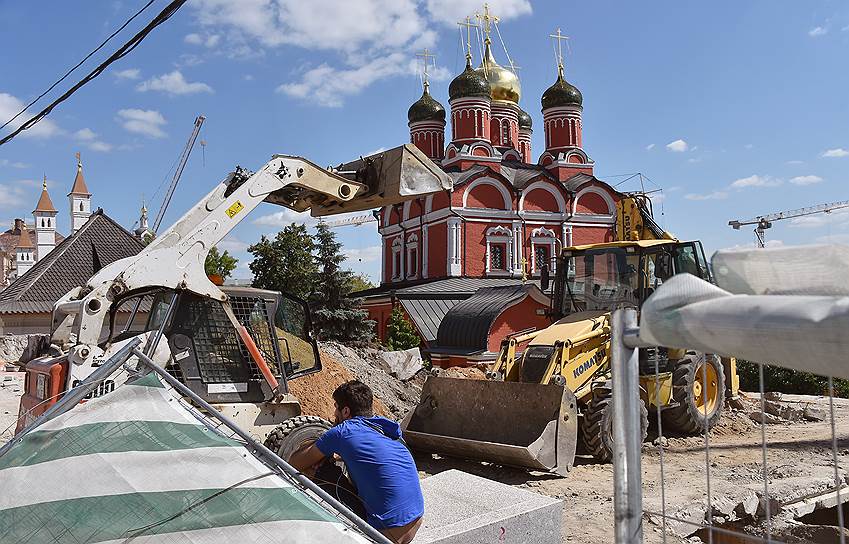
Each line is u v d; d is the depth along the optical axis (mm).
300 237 38531
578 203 39781
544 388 9930
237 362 7543
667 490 9023
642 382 11586
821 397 19938
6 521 3203
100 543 3039
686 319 2248
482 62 45344
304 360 8484
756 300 2125
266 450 3432
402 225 41594
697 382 13016
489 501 5828
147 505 3156
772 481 9500
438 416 10844
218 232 7820
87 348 6812
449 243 37344
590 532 7445
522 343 11641
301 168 8516
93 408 3631
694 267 12086
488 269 37688
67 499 3223
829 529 8180
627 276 12195
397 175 8922
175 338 7309
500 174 38281
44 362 7020
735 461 11023
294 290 37344
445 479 6395
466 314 28969
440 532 5039
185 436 3455
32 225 109750
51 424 3637
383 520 4441
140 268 7246
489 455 9883
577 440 10922
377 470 4496
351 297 33188
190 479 3250
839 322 1894
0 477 3414
